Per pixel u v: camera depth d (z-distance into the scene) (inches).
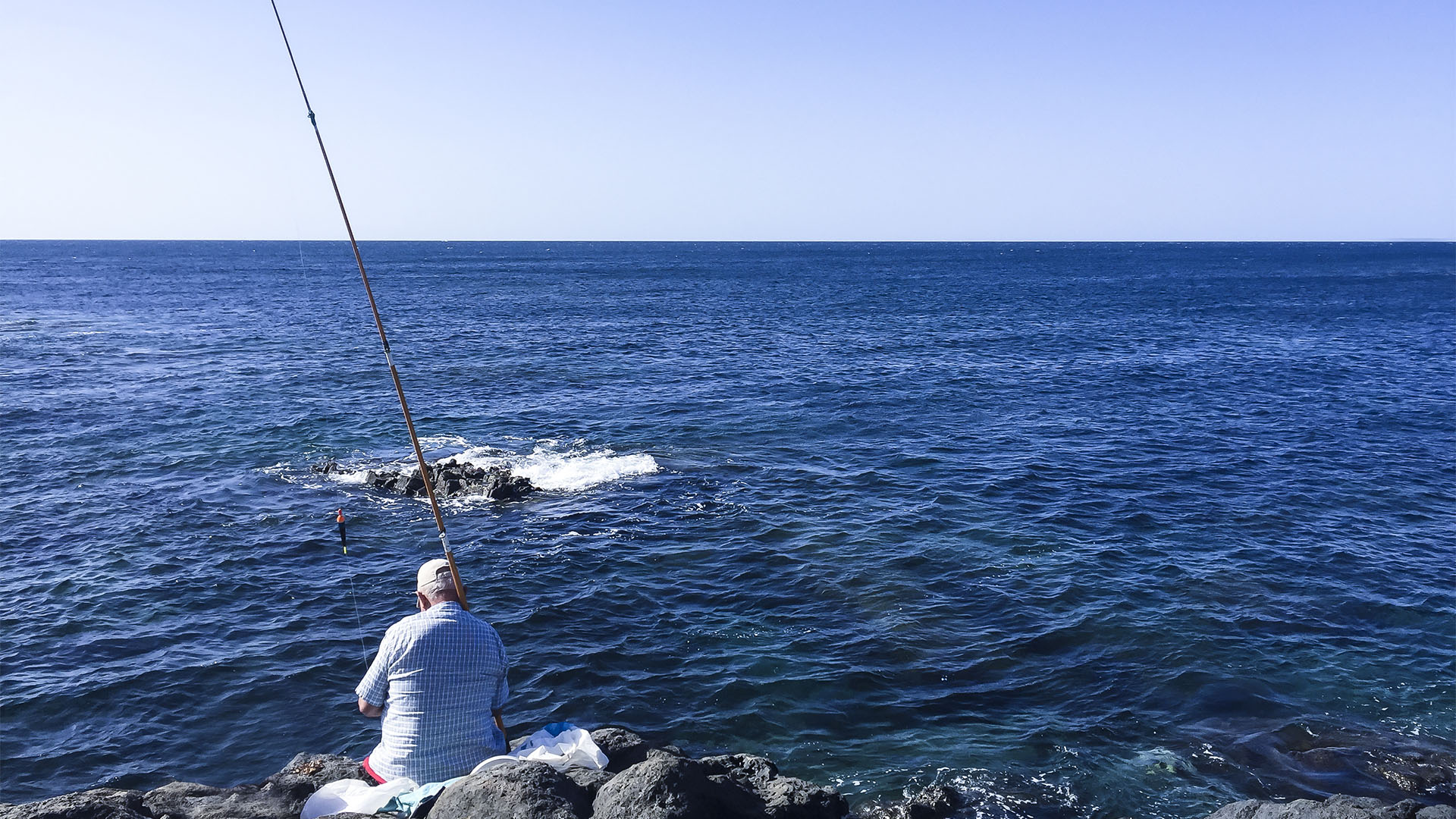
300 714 379.6
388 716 214.7
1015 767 332.8
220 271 4313.5
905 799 307.6
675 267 5157.5
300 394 1077.8
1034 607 472.1
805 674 402.3
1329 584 506.9
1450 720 367.6
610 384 1159.0
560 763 231.0
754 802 238.7
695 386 1150.3
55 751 350.3
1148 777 327.0
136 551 560.1
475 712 214.5
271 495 680.4
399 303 2468.0
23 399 1032.2
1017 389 1133.7
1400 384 1184.2
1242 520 619.5
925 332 1765.5
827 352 1471.5
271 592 502.0
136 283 3344.0
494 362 1343.5
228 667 415.5
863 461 777.6
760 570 524.1
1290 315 2160.4
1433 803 311.3
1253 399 1072.2
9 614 468.4
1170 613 464.1
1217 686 392.8
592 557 547.8
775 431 895.7
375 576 524.1
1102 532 591.2
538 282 3538.4
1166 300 2625.5
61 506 650.2
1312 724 362.9
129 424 916.0
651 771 209.5
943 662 413.7
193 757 348.8
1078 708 376.2
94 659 422.0
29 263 5231.3
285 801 229.9
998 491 685.9
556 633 445.1
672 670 408.5
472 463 765.9
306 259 6250.0
